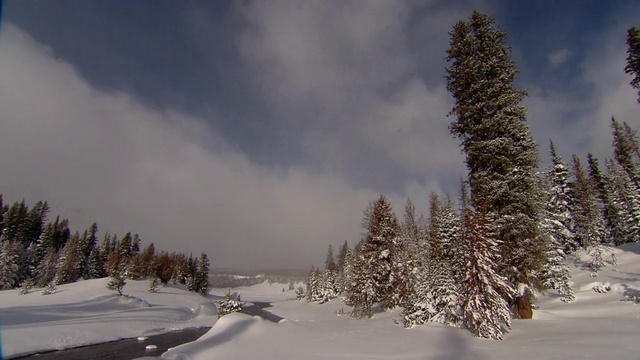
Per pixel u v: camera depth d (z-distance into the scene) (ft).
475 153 60.23
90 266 305.94
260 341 46.26
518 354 32.86
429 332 50.80
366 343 44.86
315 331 55.62
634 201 145.18
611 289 72.95
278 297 458.09
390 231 105.29
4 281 237.25
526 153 58.54
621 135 173.58
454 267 66.80
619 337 35.60
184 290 291.17
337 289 243.81
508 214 57.52
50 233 330.13
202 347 42.14
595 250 104.58
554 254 76.95
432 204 155.84
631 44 77.51
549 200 125.39
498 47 64.13
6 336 64.85
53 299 158.20
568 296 73.10
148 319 108.58
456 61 66.85
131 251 359.25
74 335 74.79
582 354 29.73
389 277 101.14
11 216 330.95
